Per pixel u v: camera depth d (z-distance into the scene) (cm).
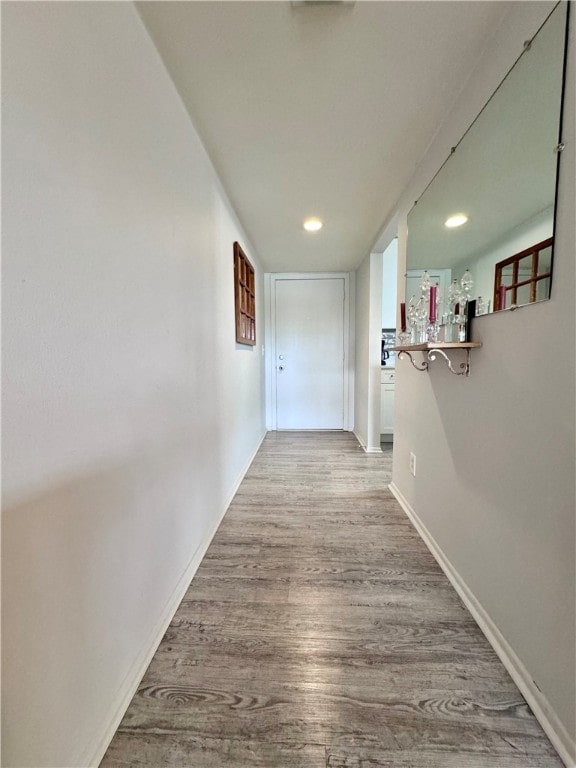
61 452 67
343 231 279
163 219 117
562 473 80
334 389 437
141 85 101
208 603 127
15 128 56
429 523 165
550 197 83
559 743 78
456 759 77
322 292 426
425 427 170
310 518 195
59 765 65
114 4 86
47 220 63
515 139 97
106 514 82
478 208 118
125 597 90
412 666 100
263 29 104
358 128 151
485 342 114
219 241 191
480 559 117
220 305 196
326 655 104
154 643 106
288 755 79
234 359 237
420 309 162
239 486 246
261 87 126
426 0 96
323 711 88
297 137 156
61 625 67
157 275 112
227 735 82
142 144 102
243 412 272
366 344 347
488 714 87
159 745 80
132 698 91
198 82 124
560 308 80
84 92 74
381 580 140
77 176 72
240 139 157
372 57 114
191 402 145
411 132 153
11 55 55
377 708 89
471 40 108
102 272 81
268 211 237
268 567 149
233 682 96
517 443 97
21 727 57
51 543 64
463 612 122
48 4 64
